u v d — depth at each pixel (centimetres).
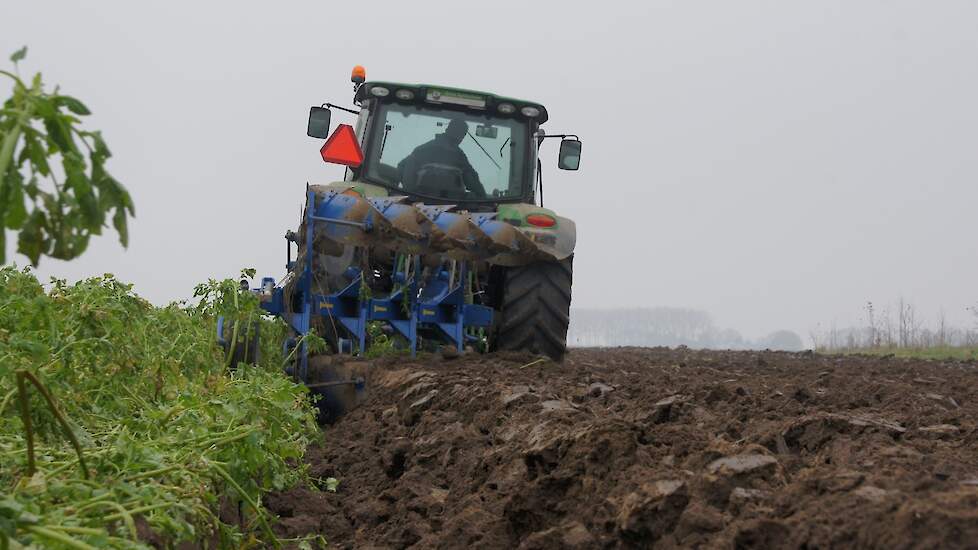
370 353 1236
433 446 699
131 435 484
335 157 1281
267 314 1104
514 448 596
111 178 222
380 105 1434
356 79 1440
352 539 584
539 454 522
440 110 1444
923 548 305
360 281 1170
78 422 533
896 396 836
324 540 551
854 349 3769
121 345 628
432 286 1296
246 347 1059
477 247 1145
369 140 1427
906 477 399
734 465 436
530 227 1252
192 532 380
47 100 215
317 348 1100
